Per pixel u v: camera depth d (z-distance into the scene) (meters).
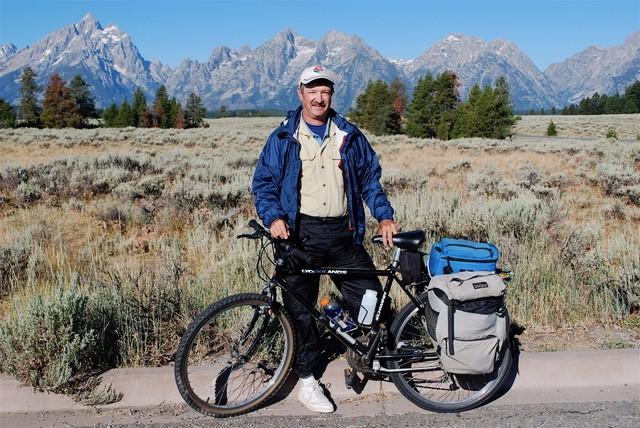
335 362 3.91
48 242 7.33
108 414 3.47
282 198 3.43
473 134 46.00
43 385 3.51
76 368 3.65
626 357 3.88
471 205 8.16
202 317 3.36
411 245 3.48
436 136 52.03
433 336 3.42
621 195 11.54
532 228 6.99
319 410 3.50
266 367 3.75
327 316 3.59
